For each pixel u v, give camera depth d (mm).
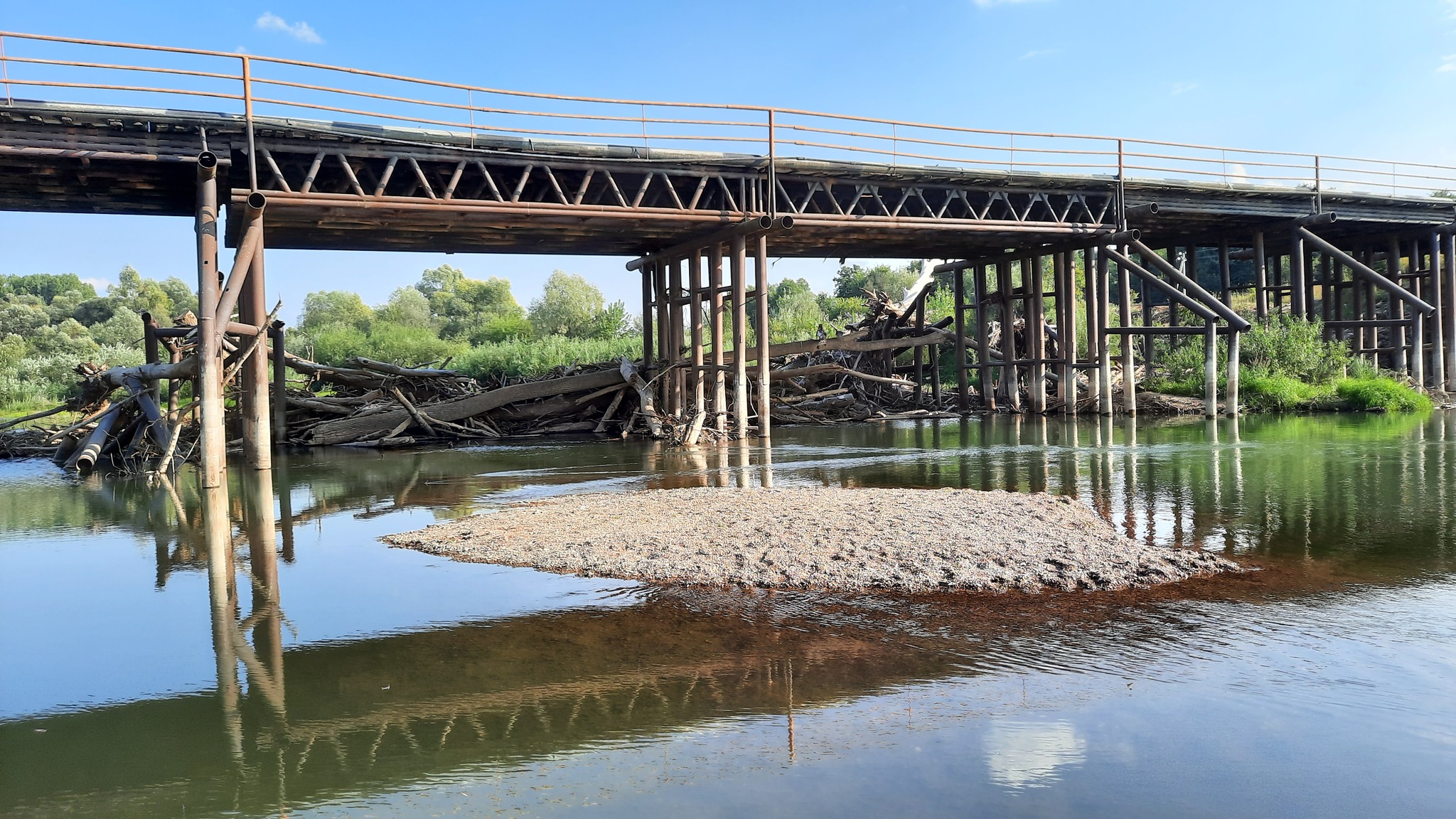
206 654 7039
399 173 22984
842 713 5547
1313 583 8203
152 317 24156
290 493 15805
